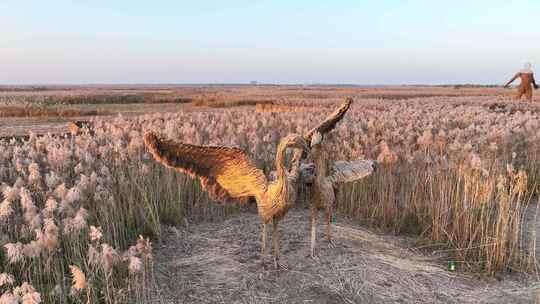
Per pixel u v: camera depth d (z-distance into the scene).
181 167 5.08
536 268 5.97
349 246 6.56
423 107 21.22
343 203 8.37
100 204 6.51
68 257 5.48
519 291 5.51
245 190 5.52
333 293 5.25
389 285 5.49
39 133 16.17
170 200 7.76
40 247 4.54
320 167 5.77
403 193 8.12
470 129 10.71
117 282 5.28
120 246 6.48
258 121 13.27
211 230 7.22
